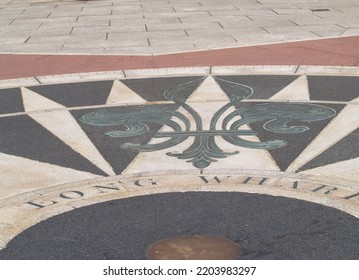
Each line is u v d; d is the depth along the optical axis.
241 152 6.79
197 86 9.68
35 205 5.66
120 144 7.22
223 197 5.64
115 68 11.09
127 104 8.87
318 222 5.12
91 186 6.04
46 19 17.22
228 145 7.04
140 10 18.23
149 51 12.38
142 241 4.93
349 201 5.48
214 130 7.57
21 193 5.95
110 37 14.07
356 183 5.87
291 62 11.02
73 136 7.58
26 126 8.04
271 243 4.82
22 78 10.66
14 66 11.58
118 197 5.74
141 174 6.29
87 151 7.04
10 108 8.91
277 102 8.67
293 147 6.89
